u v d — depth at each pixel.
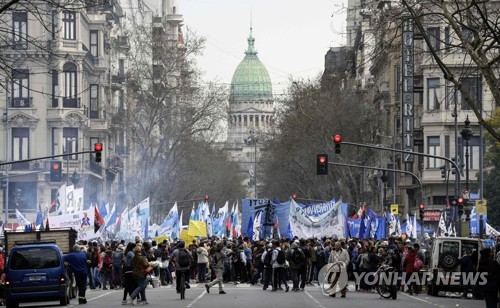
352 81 143.62
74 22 116.62
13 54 111.44
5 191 107.12
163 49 126.00
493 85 40.78
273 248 60.66
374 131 120.44
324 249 68.25
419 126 108.62
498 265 37.53
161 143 123.31
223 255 58.50
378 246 62.28
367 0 52.16
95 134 125.62
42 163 116.50
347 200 121.62
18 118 116.50
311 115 121.75
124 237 76.44
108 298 54.69
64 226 66.62
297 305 47.94
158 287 67.94
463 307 46.50
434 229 103.06
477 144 104.31
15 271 46.66
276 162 154.00
